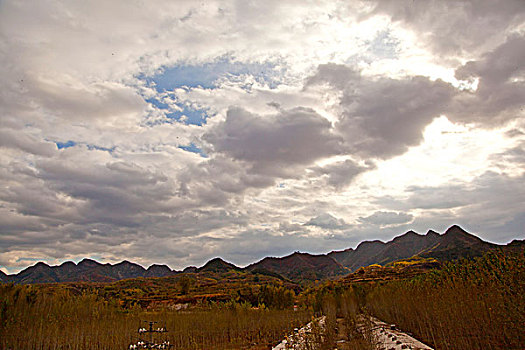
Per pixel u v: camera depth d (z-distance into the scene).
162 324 22.81
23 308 14.74
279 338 21.95
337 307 41.62
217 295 60.38
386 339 17.25
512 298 10.76
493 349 11.70
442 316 14.30
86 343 15.84
